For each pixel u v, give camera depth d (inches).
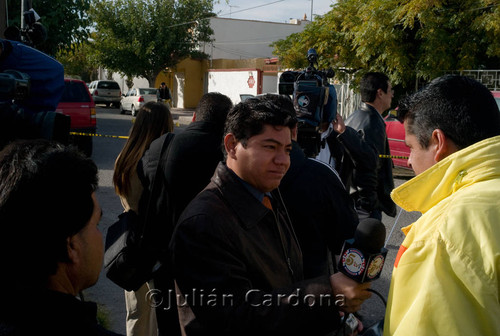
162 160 94.5
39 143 45.4
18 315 39.1
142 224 93.0
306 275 78.7
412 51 482.9
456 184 51.6
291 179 78.1
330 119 117.9
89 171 45.4
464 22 458.3
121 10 1238.9
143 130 110.0
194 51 1325.0
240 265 60.2
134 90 1006.4
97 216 47.0
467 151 51.1
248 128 61.5
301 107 108.3
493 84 463.2
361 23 495.2
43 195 41.2
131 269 90.9
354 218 80.2
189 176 94.2
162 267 90.7
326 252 81.0
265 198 67.9
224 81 1256.2
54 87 112.6
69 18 382.0
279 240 65.5
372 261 53.9
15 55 106.7
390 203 143.2
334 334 61.7
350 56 523.5
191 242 59.4
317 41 550.3
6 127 89.2
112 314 151.3
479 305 44.5
